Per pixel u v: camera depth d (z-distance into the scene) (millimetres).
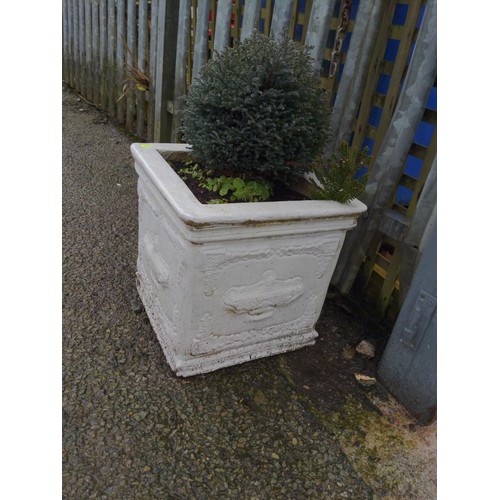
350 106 2031
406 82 1785
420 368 1643
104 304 2027
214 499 1325
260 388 1724
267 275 1644
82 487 1300
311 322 1916
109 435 1459
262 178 1689
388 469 1483
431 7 1644
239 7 2803
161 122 3562
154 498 1303
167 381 1688
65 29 5164
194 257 1460
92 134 4133
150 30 3479
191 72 3273
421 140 2004
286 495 1365
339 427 1609
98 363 1720
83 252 2381
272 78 1540
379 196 1979
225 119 1562
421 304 1611
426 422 1650
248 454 1470
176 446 1459
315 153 1720
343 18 1871
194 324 1609
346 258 2213
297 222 1548
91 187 3107
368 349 1955
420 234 1844
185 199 1438
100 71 4602
